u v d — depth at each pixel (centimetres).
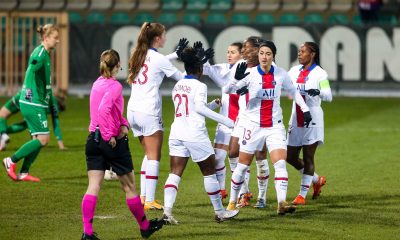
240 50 3197
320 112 3206
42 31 3562
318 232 2633
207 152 2728
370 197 3297
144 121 2967
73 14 8988
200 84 2716
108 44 7981
